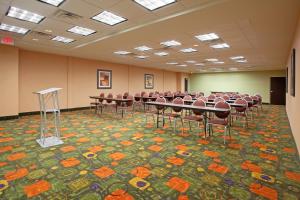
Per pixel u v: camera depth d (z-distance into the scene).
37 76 7.87
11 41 5.97
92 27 4.71
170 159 3.17
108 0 3.27
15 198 2.04
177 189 2.26
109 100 8.21
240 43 6.10
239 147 3.81
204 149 3.68
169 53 8.05
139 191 2.21
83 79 9.58
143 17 4.05
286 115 8.39
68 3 3.38
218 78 17.73
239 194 2.16
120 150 3.57
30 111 7.68
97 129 5.26
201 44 6.30
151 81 14.26
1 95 6.49
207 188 2.28
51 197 2.07
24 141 4.05
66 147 3.70
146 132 4.96
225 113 4.35
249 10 3.50
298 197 2.10
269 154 3.44
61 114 8.00
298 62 3.86
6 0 3.27
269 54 8.00
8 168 2.76
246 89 16.30
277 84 14.80
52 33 5.24
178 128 5.43
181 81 17.73
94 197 2.08
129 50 7.46
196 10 3.52
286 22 4.11
